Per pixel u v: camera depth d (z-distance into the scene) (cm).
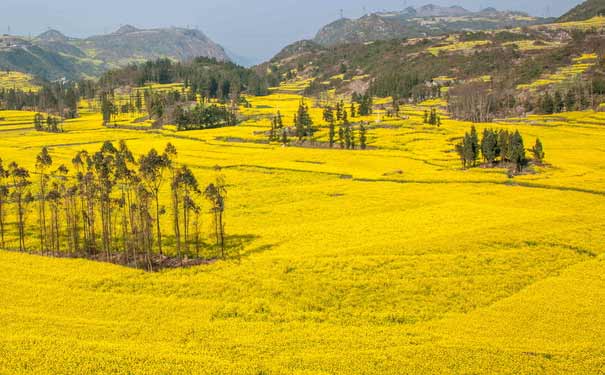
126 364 3700
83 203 8794
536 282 5388
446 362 3741
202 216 8994
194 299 5206
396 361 3766
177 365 3678
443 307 4894
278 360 3806
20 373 3550
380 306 4956
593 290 5100
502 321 4478
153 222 8038
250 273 5891
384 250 6450
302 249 6744
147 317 4706
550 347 3978
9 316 4647
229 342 4166
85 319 4628
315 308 4984
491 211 8350
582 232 6962
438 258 6125
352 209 9019
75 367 3644
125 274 5969
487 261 6028
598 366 3672
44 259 6594
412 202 9325
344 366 3703
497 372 3606
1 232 7975
